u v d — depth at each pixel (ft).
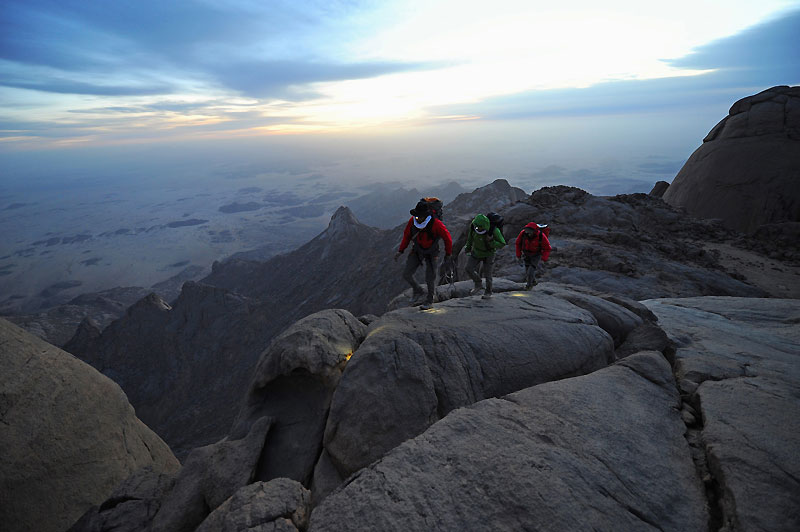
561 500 8.46
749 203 92.17
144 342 314.76
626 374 14.46
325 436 14.14
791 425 10.80
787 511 7.95
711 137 110.42
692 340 19.86
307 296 342.64
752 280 53.11
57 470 24.45
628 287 43.57
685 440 11.07
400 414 13.43
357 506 8.89
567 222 68.74
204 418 226.58
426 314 19.62
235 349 296.30
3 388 23.94
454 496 8.79
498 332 16.90
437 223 19.62
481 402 12.59
